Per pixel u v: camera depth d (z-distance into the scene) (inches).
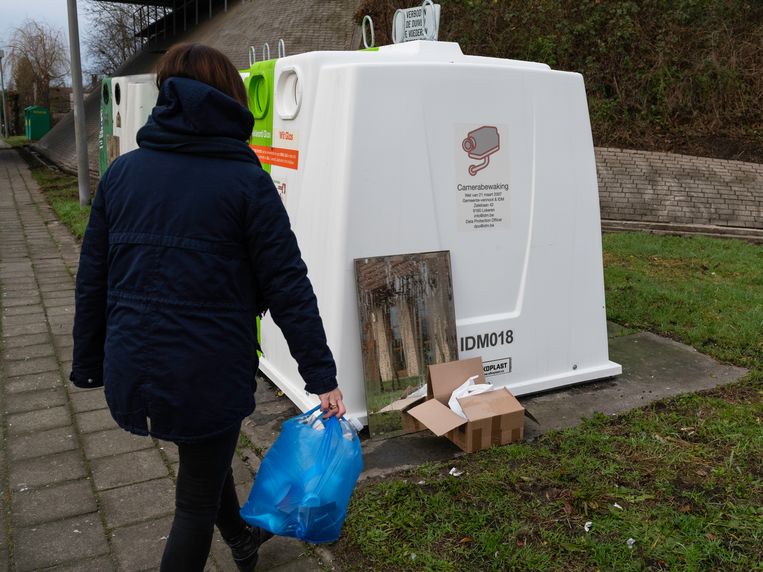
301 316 70.6
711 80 435.2
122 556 94.9
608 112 430.0
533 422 133.5
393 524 98.9
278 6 692.1
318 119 129.2
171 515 104.8
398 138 125.6
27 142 1198.3
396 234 127.3
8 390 152.0
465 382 128.3
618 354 171.6
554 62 443.5
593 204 148.9
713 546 92.6
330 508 81.0
